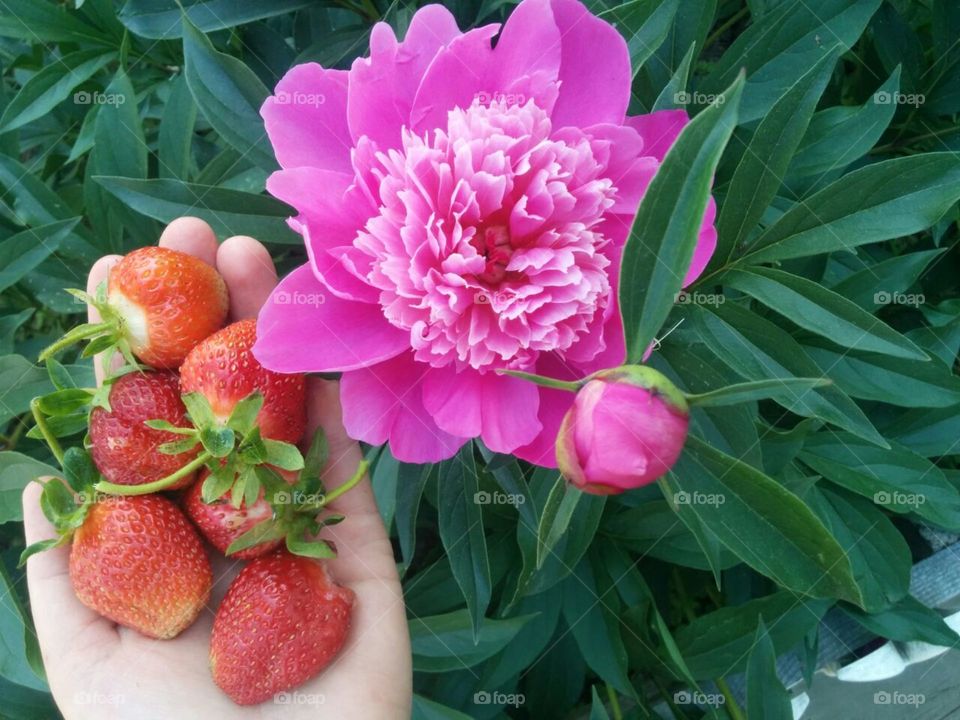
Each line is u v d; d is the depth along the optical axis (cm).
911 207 20
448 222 18
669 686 29
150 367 23
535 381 15
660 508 27
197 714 21
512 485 22
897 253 33
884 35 27
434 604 28
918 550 32
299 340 18
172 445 20
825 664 30
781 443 24
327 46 27
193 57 22
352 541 24
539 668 29
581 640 27
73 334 22
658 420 14
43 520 23
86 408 23
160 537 22
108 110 26
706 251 18
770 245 21
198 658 23
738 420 21
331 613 22
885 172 20
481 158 18
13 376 27
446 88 19
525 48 19
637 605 27
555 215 18
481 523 21
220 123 23
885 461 26
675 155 14
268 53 29
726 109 14
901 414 29
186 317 22
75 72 29
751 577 30
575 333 19
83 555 21
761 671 22
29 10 28
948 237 32
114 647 22
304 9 30
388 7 27
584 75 19
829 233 20
